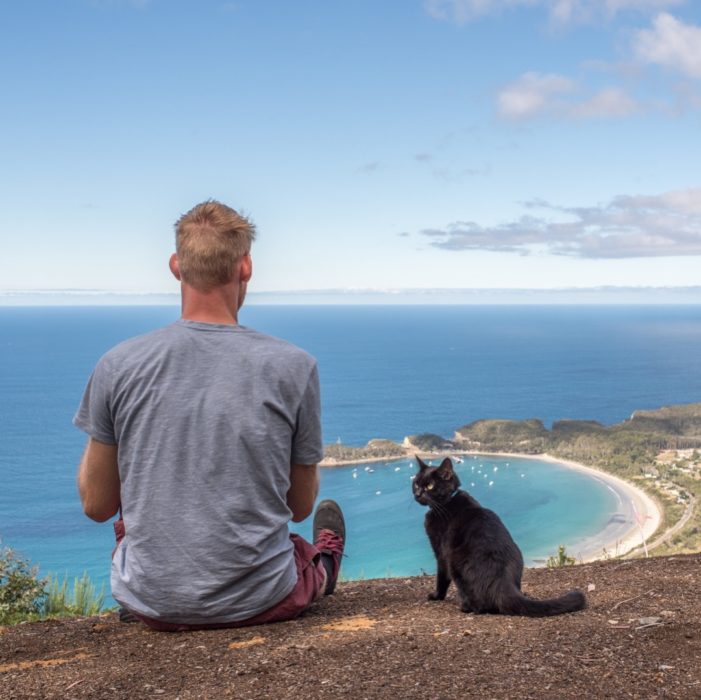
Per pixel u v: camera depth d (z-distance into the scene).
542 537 112.12
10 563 6.91
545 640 3.41
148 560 3.24
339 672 2.93
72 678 3.06
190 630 3.51
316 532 4.64
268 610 3.53
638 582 4.95
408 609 4.47
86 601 7.24
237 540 3.22
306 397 3.29
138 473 3.19
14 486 156.50
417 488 4.95
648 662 3.03
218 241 3.23
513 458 183.62
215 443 3.16
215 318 3.34
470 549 4.49
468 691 2.70
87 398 3.22
